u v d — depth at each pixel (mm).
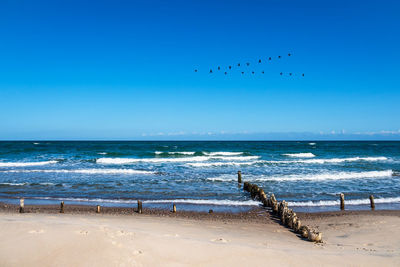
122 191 21141
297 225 11508
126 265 5344
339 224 12703
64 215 13312
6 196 19391
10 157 44594
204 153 51281
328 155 50750
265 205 17281
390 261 6598
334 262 6387
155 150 61500
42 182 24203
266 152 56969
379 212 15727
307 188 22203
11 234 6578
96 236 6566
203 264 5719
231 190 21656
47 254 5613
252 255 6398
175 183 24156
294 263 6156
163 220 12859
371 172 28203
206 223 12586
